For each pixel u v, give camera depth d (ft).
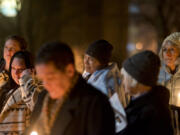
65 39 53.83
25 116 11.53
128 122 9.32
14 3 43.19
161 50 14.87
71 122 7.83
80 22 54.95
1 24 45.44
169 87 14.29
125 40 56.13
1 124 11.58
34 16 47.88
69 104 7.96
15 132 11.46
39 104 9.10
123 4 56.18
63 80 7.82
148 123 8.95
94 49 11.27
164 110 9.09
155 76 9.26
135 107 9.34
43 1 50.03
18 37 14.06
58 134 7.93
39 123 8.82
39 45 49.03
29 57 12.11
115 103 9.79
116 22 56.13
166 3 47.52
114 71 10.69
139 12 55.62
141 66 9.14
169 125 9.05
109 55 11.44
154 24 52.08
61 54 7.67
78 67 17.60
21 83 11.37
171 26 47.57
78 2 54.80
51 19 51.39
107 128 7.74
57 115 8.07
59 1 52.54
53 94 8.10
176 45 14.26
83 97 7.89
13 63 12.05
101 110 7.72
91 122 7.66
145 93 9.37
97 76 10.87
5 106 11.70
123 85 10.34
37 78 11.46
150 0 54.13
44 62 7.61
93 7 55.67
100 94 8.06
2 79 13.14
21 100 11.54
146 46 58.85
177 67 14.29
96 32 55.62
